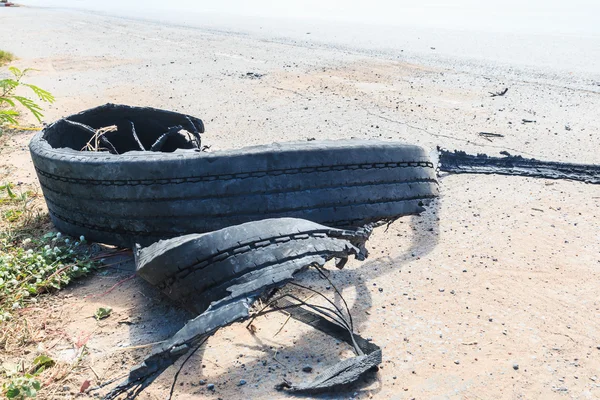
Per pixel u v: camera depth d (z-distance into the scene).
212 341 3.84
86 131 6.27
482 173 6.65
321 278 4.61
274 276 3.21
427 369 3.54
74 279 4.66
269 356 3.68
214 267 3.41
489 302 4.23
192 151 4.48
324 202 4.30
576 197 6.07
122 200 4.51
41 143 5.30
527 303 4.20
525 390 3.34
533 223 5.49
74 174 4.70
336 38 19.33
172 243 3.62
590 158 7.28
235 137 8.47
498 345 3.75
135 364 3.59
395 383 3.42
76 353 3.72
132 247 4.68
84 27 25.95
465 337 3.84
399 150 4.68
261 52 16.50
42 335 3.90
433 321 4.02
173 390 3.37
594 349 3.70
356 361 3.38
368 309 4.18
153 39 20.72
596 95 10.76
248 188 4.24
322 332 3.91
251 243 3.41
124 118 6.56
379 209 4.46
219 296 3.38
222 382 3.44
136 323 4.04
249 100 10.78
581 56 14.88
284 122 9.18
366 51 16.25
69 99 11.26
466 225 5.51
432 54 15.55
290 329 3.97
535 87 11.48
